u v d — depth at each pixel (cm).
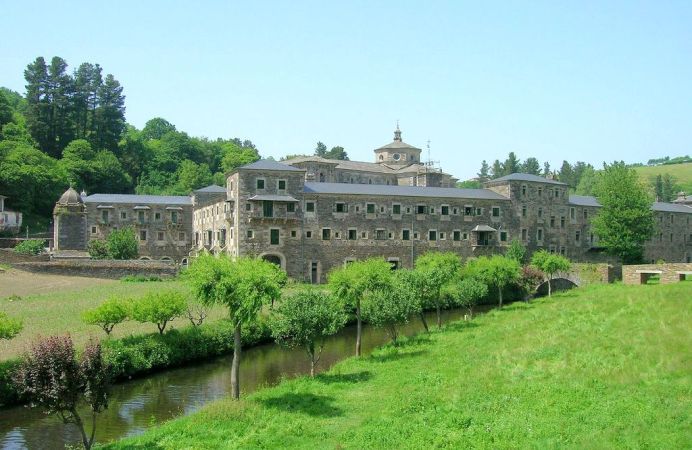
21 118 17338
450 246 10700
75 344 4628
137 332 5425
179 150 19850
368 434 2777
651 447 2214
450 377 3784
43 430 3481
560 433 2481
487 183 11825
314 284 9594
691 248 14400
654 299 4747
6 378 3838
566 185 12112
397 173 14350
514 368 3662
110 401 4075
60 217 11744
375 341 6166
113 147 17850
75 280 8881
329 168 13375
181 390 4353
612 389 2964
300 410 3369
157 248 12512
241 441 2877
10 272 8838
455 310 8331
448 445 2520
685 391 2769
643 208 10575
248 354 5597
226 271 3666
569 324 4672
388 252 10250
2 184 13312
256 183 9438
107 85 17888
